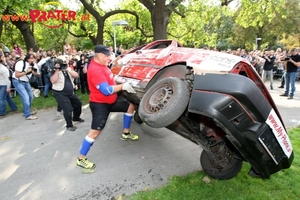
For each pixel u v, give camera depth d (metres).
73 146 3.85
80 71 7.74
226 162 2.70
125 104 3.61
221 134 2.50
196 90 2.15
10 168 3.16
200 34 14.05
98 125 2.99
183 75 2.57
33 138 4.21
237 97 2.02
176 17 12.80
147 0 8.38
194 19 12.15
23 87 5.23
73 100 4.74
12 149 3.75
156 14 8.21
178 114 2.12
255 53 11.41
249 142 2.11
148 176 2.93
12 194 2.59
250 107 2.05
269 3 9.21
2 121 5.26
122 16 16.81
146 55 3.58
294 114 5.53
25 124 5.02
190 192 2.56
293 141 3.86
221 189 2.62
